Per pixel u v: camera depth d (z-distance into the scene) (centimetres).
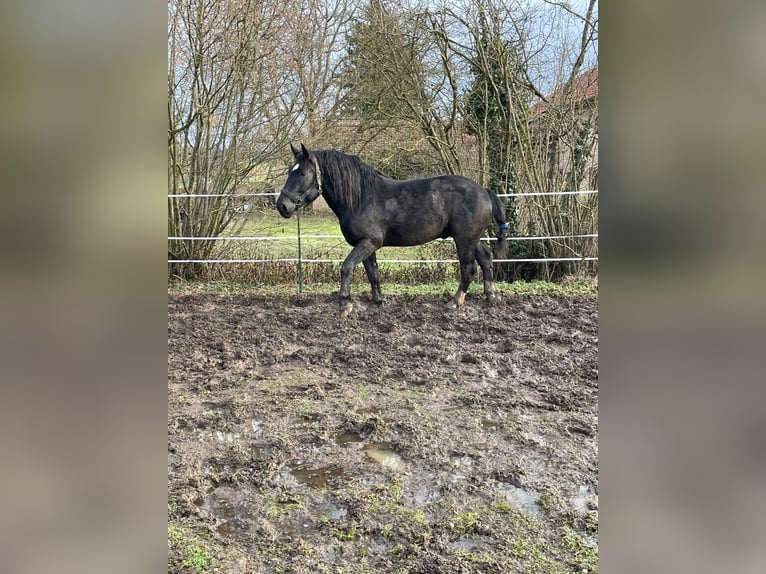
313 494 238
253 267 728
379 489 239
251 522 218
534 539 204
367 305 580
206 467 262
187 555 197
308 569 190
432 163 796
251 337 475
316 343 456
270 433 296
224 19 709
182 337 479
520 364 398
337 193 494
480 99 746
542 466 258
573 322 502
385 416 315
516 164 736
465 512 222
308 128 805
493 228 735
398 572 188
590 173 711
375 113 796
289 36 761
